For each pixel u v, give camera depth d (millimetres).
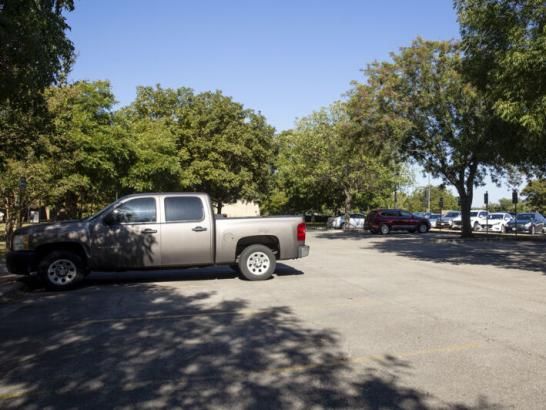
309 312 8023
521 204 85750
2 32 8164
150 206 11203
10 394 4602
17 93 9898
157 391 4641
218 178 39000
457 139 25938
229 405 4301
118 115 27047
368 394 4531
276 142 52562
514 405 4270
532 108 12023
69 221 10977
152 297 9539
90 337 6602
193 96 41906
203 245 11320
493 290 10078
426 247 22094
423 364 5359
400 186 48656
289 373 5105
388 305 8547
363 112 26328
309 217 76000
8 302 9250
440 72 25828
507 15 13094
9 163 18812
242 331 6816
